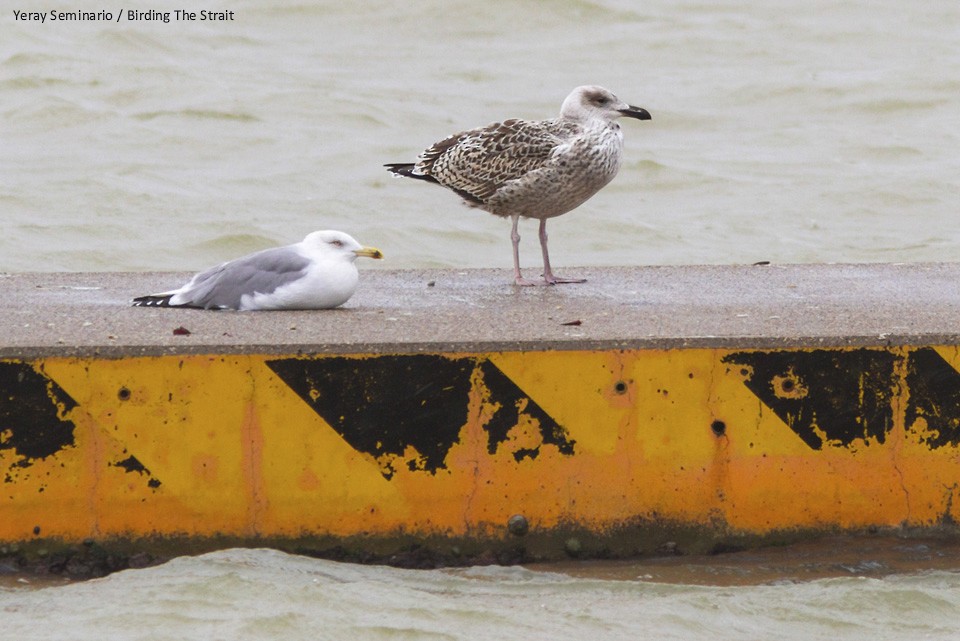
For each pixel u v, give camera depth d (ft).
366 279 48.24
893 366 36.55
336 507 35.94
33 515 35.35
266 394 35.53
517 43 115.55
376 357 35.65
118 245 69.36
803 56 112.06
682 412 36.32
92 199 75.56
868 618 32.91
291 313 40.27
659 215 76.84
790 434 36.52
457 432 36.06
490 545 36.35
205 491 35.65
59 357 35.04
